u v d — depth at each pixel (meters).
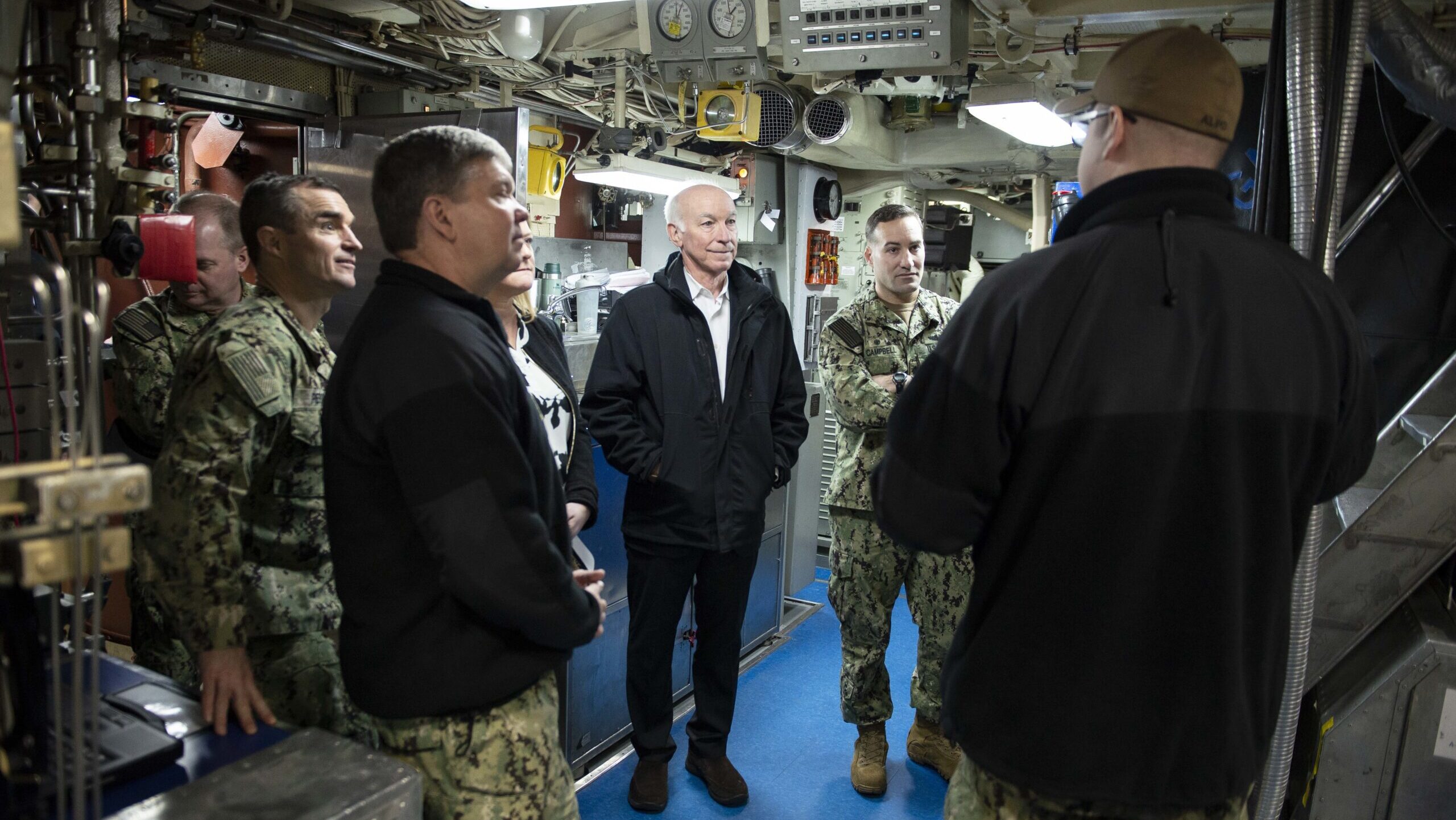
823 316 5.84
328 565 1.65
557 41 3.57
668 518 2.49
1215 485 1.09
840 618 2.79
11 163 0.81
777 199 5.38
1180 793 1.14
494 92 3.99
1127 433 1.09
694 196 2.56
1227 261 1.11
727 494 2.53
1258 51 3.34
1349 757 2.12
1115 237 1.13
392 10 3.26
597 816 2.60
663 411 2.49
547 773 1.38
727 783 2.67
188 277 1.92
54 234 1.97
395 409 1.22
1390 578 2.10
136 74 2.85
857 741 2.83
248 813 1.06
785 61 3.08
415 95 3.62
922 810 2.69
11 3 1.57
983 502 1.20
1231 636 1.11
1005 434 1.16
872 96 4.91
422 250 1.34
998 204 7.18
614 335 2.55
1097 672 1.13
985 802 1.26
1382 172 2.79
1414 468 2.04
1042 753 1.16
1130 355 1.09
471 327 1.29
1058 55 3.30
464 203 1.31
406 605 1.28
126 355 2.43
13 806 0.97
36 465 0.92
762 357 2.62
